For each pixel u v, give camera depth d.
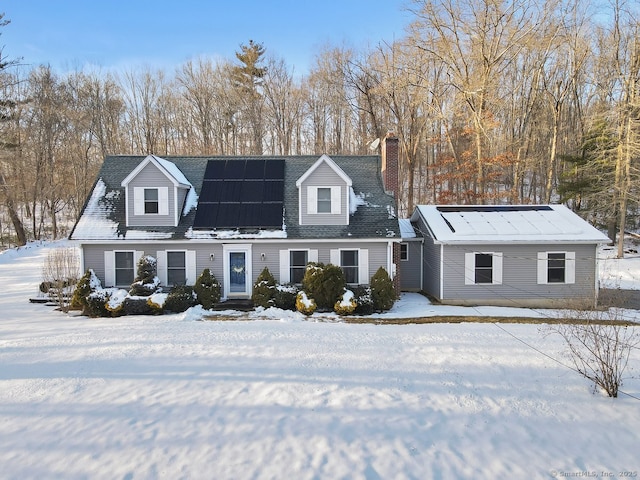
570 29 30.28
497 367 8.67
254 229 16.88
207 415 6.50
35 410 6.63
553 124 33.34
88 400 6.99
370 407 6.85
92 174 46.97
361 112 39.06
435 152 43.72
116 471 5.08
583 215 31.58
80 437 5.83
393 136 18.98
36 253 33.22
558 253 17.12
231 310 15.23
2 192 37.62
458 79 31.31
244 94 43.25
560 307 16.39
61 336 11.01
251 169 19.31
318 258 17.08
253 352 9.55
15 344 10.19
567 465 5.34
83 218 17.12
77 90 46.09
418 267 20.31
